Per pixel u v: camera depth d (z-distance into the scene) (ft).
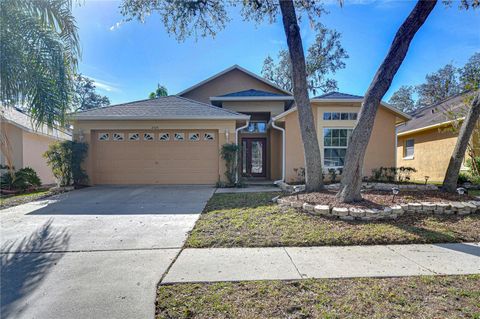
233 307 8.91
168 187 37.45
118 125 39.14
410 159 54.80
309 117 24.49
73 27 21.49
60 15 20.90
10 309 8.99
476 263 12.46
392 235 15.88
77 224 19.36
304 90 24.29
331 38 77.41
